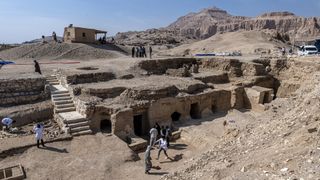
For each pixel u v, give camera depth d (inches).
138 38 4640.8
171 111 913.5
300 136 366.9
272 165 329.4
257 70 1294.3
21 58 1616.6
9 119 745.0
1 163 591.5
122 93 867.4
